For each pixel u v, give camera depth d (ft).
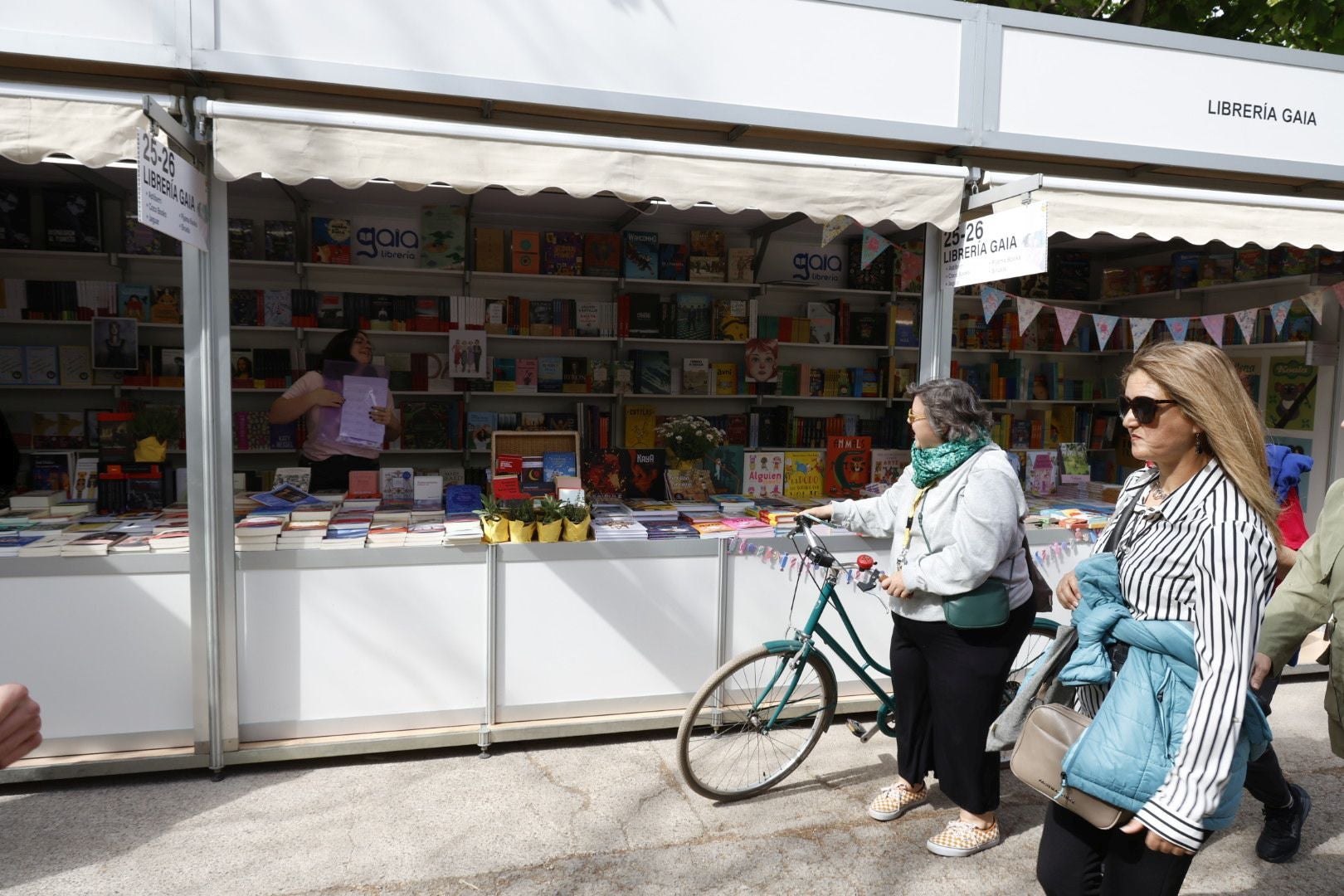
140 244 17.89
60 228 17.34
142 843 9.18
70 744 10.32
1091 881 5.90
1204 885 8.88
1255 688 7.02
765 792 10.66
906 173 11.39
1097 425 23.40
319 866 8.84
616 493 13.85
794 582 12.39
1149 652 5.57
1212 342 20.27
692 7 11.06
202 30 9.66
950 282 12.45
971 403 8.95
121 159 9.05
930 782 11.00
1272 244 12.38
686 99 11.10
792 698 10.89
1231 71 13.07
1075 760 5.45
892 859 9.23
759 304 21.76
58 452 13.16
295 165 9.47
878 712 12.21
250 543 10.56
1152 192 11.85
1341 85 13.64
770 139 11.99
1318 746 12.16
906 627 9.48
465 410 19.97
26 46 9.24
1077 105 12.46
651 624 11.87
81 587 10.20
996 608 8.67
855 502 10.79
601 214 19.88
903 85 11.82
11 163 15.70
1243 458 5.36
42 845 9.09
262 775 10.75
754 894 8.57
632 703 11.92
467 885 8.60
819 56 11.51
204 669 10.50
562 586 11.51
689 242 20.71
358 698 11.05
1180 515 5.53
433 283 20.06
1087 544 13.34
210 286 10.19
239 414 18.56
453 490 12.53
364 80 10.12
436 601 11.16
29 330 18.06
